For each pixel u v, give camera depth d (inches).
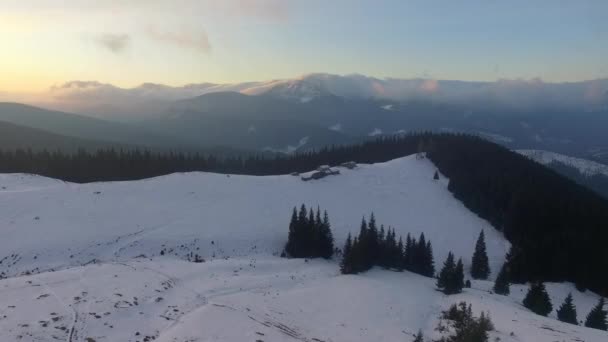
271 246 2726.4
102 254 2187.5
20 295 1330.0
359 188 4005.9
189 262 2058.3
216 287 1658.5
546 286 2632.9
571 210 3326.8
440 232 3351.4
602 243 2883.9
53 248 2139.5
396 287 2059.5
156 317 1298.0
